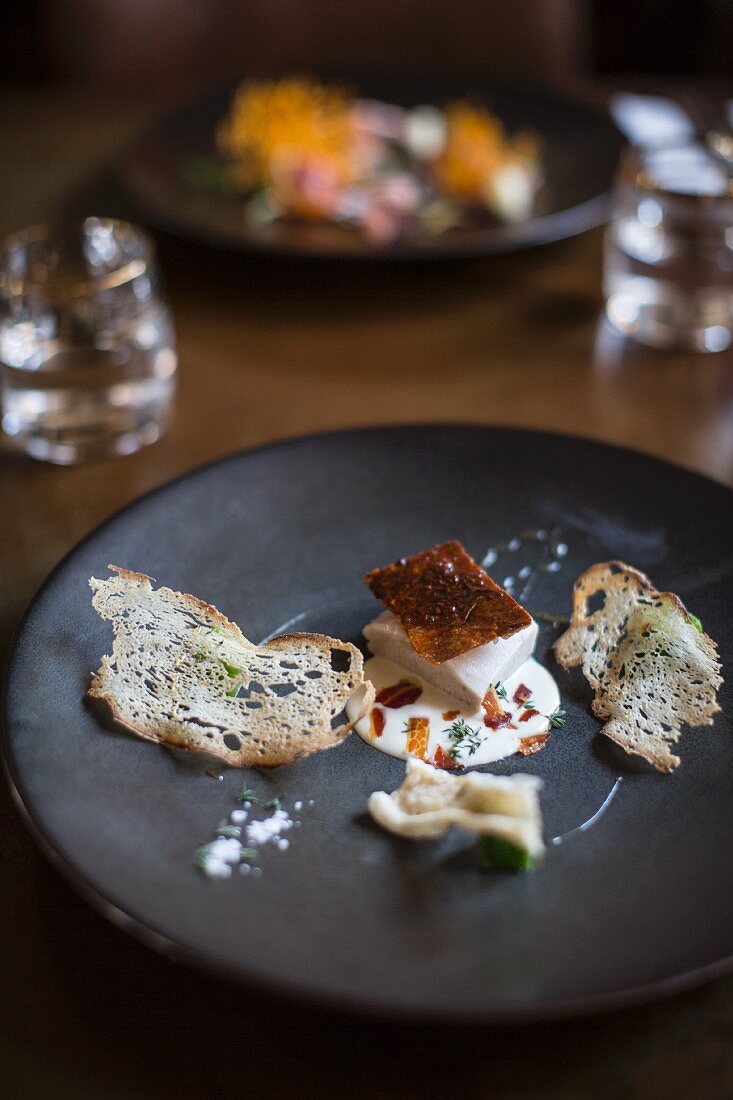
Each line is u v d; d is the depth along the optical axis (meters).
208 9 1.21
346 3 1.21
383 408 0.77
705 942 0.48
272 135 0.95
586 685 0.58
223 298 0.87
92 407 0.74
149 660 0.57
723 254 0.80
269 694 0.56
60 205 0.94
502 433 0.69
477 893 0.50
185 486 0.66
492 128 0.98
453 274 0.89
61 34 1.21
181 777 0.54
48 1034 0.49
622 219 0.81
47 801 0.52
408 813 0.53
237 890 0.50
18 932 0.52
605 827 0.53
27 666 0.56
